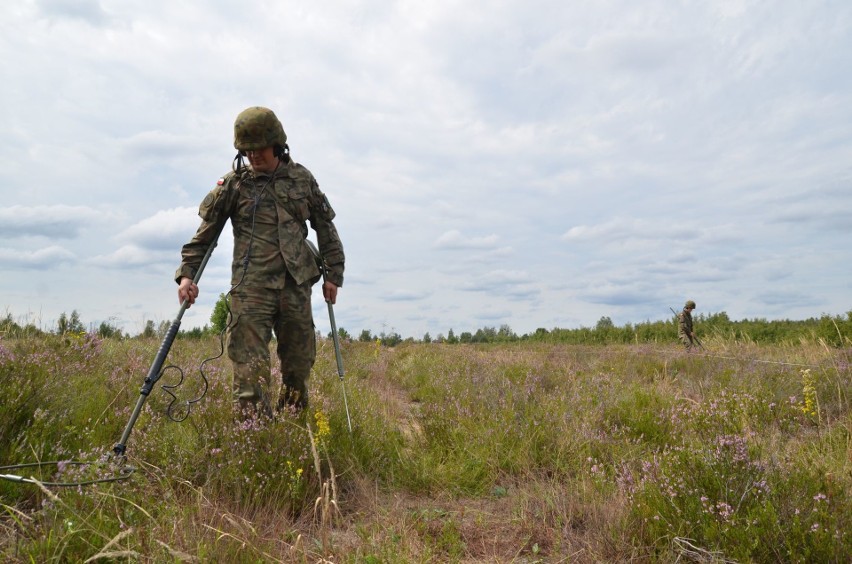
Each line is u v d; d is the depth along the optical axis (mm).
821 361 8695
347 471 3703
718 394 6164
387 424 5070
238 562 2320
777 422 4898
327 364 8461
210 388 4965
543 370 8867
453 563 2627
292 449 3553
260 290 4020
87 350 5859
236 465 3305
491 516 3303
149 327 9156
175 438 3764
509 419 4762
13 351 4742
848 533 2383
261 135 4012
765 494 2736
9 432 3287
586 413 5004
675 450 3512
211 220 4062
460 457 4195
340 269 4574
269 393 4105
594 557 2695
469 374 7930
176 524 2420
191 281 3910
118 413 4102
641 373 10172
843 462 3531
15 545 2199
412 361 11891
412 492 3768
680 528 2676
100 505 2506
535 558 2777
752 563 2387
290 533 2822
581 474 3727
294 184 4227
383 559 2523
